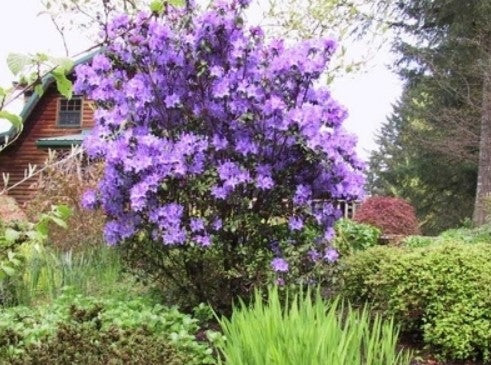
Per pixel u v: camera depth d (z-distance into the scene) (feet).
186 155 15.92
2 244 8.04
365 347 11.39
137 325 13.24
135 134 16.53
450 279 16.62
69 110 61.16
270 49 17.33
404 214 47.03
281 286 16.51
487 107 51.24
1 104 6.79
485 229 34.50
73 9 23.95
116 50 17.01
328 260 17.28
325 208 17.10
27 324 14.25
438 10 56.80
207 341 14.87
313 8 33.17
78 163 29.73
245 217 16.48
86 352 9.89
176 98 16.42
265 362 9.50
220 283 17.29
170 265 17.85
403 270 17.44
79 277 21.44
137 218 16.56
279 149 16.93
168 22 17.10
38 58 6.64
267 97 16.79
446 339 16.16
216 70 16.31
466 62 55.16
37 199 30.32
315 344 9.46
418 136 62.64
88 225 27.53
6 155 61.21
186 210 16.61
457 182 67.31
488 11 51.49
